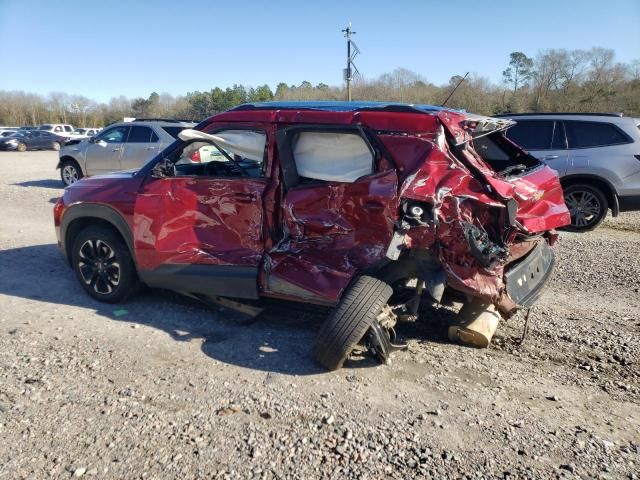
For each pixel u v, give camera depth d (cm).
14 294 534
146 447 290
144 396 342
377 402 340
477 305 434
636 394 356
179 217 450
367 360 396
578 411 334
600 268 647
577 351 420
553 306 518
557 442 301
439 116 372
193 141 450
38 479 265
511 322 475
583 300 536
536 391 358
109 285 499
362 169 390
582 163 876
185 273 451
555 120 907
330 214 394
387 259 376
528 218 392
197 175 461
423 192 355
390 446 295
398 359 400
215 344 423
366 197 375
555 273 627
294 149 415
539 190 411
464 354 411
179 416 320
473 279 365
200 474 270
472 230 354
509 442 300
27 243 752
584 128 890
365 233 383
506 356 409
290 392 350
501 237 367
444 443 299
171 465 276
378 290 368
